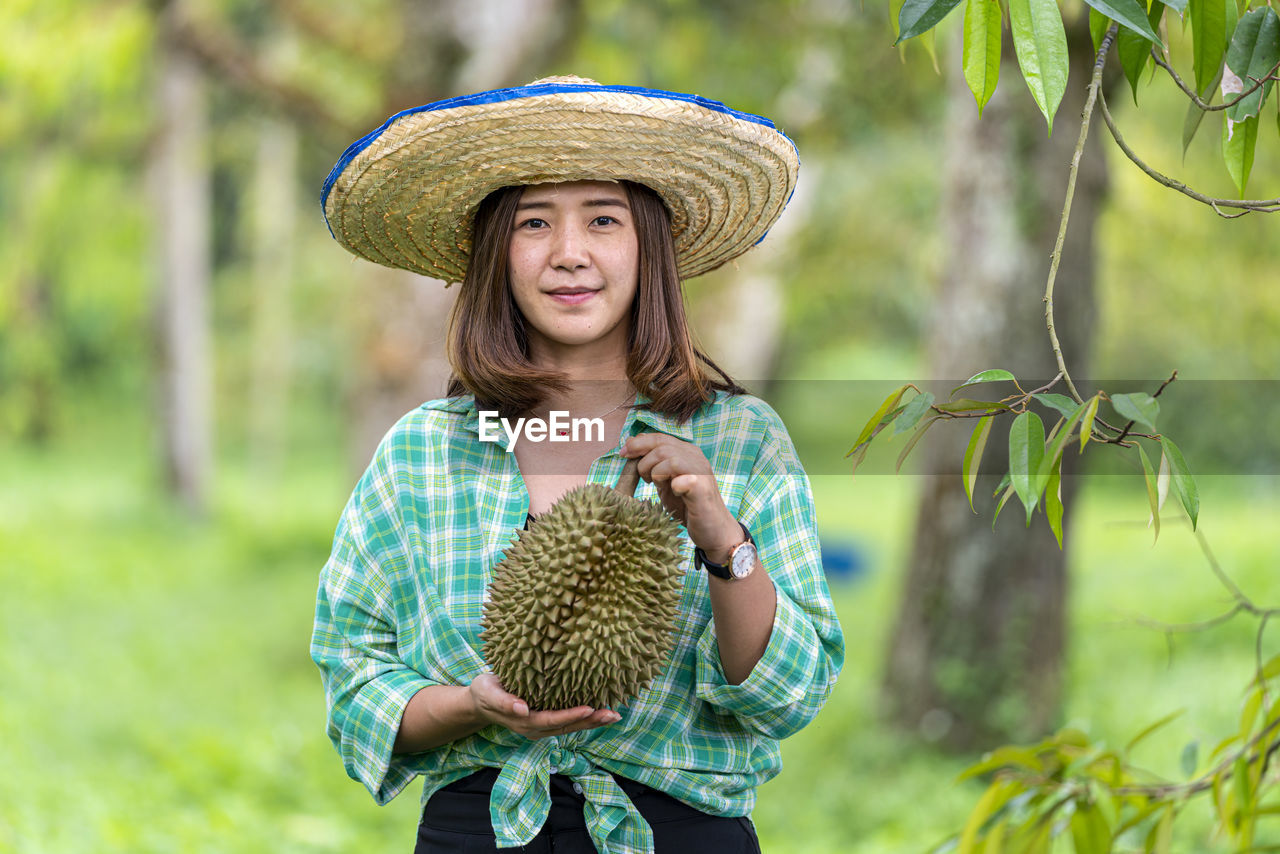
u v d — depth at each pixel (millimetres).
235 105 17281
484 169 2031
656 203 2100
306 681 8914
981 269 6570
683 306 2111
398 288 9133
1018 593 6703
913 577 6914
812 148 9656
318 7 10031
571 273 2020
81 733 6801
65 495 19000
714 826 1996
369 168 2109
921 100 8883
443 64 8531
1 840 4523
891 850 5301
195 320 17703
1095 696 7309
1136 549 12109
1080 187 6473
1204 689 7410
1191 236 9016
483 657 2004
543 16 8492
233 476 23562
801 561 2018
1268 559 10703
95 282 19312
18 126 15156
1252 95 1850
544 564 1750
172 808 5488
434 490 2094
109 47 10938
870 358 20844
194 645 9922
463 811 2016
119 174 17578
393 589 2092
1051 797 2316
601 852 1932
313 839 5250
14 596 11188
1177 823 4887
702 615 1998
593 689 1741
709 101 1990
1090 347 6613
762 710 1918
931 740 6703
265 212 19969
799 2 8523
